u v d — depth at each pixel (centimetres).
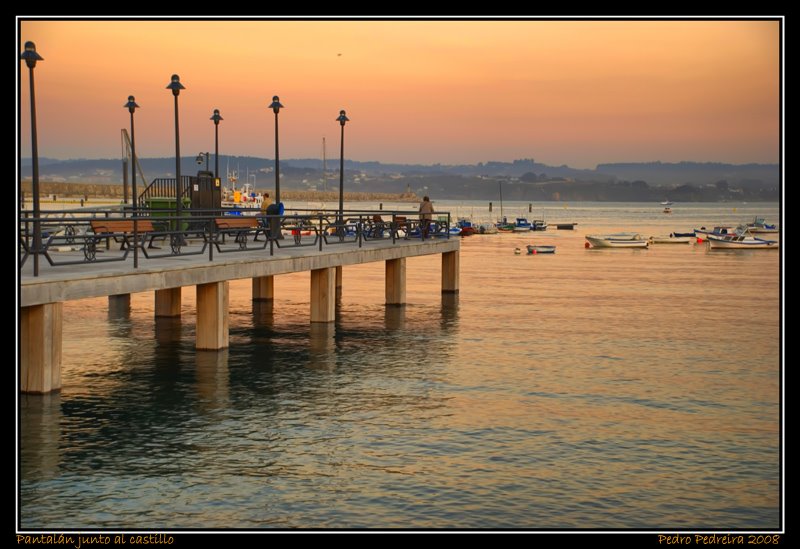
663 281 5269
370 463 1655
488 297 4216
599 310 3812
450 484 1557
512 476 1600
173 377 2272
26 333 1909
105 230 2300
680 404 2114
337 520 1402
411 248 3634
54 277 1872
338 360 2550
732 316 3672
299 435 1814
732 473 1633
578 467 1653
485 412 2014
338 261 3044
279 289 4369
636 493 1532
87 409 1952
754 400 2162
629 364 2588
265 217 2711
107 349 2614
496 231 12219
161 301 3203
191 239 3175
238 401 2059
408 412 2002
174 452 1691
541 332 3155
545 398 2156
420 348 2775
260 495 1493
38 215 1994
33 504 1440
